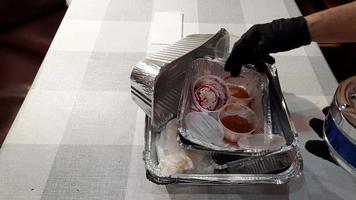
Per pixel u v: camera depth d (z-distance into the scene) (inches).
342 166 24.3
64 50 34.6
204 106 24.4
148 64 23.7
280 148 20.9
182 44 27.6
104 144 25.9
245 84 26.5
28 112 27.9
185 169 21.6
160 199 22.5
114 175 23.8
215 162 22.1
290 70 33.6
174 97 25.0
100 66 33.0
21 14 50.5
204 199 22.7
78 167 24.2
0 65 43.6
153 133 24.3
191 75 25.3
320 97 30.7
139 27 38.4
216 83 25.6
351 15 24.0
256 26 26.0
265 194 23.0
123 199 22.4
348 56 54.6
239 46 25.7
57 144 25.6
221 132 22.7
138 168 24.4
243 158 21.3
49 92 29.9
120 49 35.2
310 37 25.1
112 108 28.9
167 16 39.4
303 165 24.1
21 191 22.4
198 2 43.3
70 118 27.7
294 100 30.2
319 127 27.6
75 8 41.1
